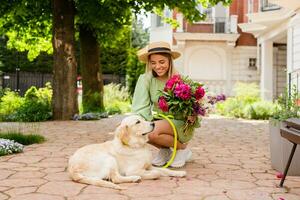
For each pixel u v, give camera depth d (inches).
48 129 395.2
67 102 517.7
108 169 161.6
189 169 198.2
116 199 140.9
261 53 820.6
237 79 927.0
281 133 160.7
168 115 193.2
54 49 519.2
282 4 425.4
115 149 167.9
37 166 200.5
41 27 661.9
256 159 233.6
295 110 194.2
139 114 192.9
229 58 925.2
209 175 184.4
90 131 382.9
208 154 250.4
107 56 1314.0
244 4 877.2
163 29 977.5
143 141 169.8
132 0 548.4
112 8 561.0
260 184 168.2
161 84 198.5
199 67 933.8
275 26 697.0
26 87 1152.2
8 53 1387.8
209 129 428.5
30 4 583.8
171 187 159.0
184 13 542.3
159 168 179.9
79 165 163.8
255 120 588.4
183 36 900.0
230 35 888.9
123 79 1243.2
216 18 918.4
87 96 634.2
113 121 508.1
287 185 166.7
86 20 588.4
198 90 184.9
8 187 157.2
